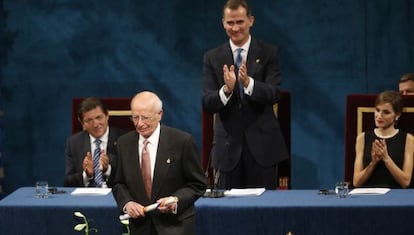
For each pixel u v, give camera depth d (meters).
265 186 21.62
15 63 29.08
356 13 28.44
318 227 19.06
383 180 22.33
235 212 19.08
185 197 17.12
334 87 28.67
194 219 17.66
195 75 28.89
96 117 23.02
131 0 28.81
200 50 28.81
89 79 29.08
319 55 28.59
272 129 21.69
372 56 28.53
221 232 19.16
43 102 29.20
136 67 28.98
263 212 19.06
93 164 23.02
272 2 28.50
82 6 28.88
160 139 17.62
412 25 28.36
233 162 21.61
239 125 21.62
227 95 20.95
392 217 18.97
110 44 28.98
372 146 22.20
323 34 28.52
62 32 28.98
